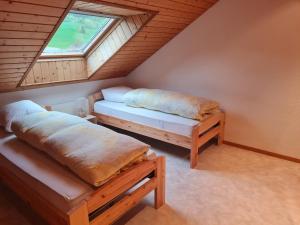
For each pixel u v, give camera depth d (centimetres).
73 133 188
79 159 160
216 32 319
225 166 281
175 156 308
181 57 361
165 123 287
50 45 298
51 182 156
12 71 248
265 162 291
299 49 264
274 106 294
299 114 279
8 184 201
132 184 176
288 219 197
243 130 325
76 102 355
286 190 235
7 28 188
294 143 289
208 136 304
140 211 206
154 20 282
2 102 282
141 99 333
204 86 349
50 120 212
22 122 217
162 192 210
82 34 312
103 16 282
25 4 172
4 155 195
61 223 146
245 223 193
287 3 262
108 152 168
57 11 195
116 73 408
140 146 183
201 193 231
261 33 286
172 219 197
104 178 153
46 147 181
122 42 308
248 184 245
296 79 273
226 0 302
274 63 284
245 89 312
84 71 359
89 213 148
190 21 332
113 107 344
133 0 227
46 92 322
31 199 171
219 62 327
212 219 197
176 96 317
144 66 412
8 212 205
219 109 338
